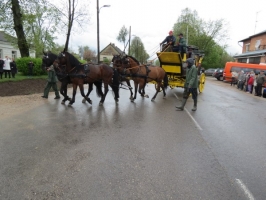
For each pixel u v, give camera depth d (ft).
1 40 97.35
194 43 135.85
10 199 8.64
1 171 10.69
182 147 14.53
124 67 29.40
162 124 19.89
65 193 9.08
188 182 10.21
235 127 20.13
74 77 25.05
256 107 32.09
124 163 11.87
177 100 33.81
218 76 98.53
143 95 34.83
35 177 10.22
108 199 8.75
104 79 27.20
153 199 8.84
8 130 16.70
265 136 17.81
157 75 32.24
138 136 16.34
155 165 11.77
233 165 12.19
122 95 37.04
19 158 12.10
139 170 11.16
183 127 19.24
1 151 12.94
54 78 30.09
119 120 20.61
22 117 20.47
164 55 35.04
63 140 14.99
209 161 12.57
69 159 12.13
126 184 9.84
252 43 108.68
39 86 41.91
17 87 37.35
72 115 21.80
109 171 10.95
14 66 44.70
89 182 9.91
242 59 114.11
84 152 13.12
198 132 18.01
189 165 11.94
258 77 49.24
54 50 77.05
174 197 9.02
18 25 55.36
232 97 42.60
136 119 21.24
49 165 11.38
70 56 24.62
